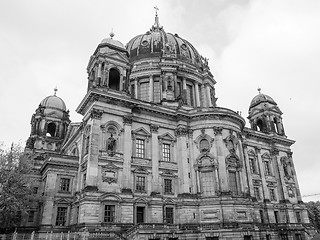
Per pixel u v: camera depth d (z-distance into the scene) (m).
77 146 57.31
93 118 44.44
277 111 75.75
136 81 67.44
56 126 79.81
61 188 48.72
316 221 99.25
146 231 38.31
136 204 43.72
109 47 52.25
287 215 63.75
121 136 46.31
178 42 76.12
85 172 45.25
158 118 52.31
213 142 51.50
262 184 63.66
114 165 43.72
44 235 42.97
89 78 52.91
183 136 52.50
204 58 75.56
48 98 83.00
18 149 47.84
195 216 47.00
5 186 42.44
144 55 71.12
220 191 47.53
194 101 68.75
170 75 64.81
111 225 39.62
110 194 41.25
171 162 50.62
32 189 47.84
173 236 40.66
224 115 53.25
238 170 51.09
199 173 50.12
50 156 48.97
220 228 44.00
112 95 46.50
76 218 44.06
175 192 49.06
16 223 47.19
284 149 72.25
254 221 49.09
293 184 69.81
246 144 65.19
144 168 47.16
